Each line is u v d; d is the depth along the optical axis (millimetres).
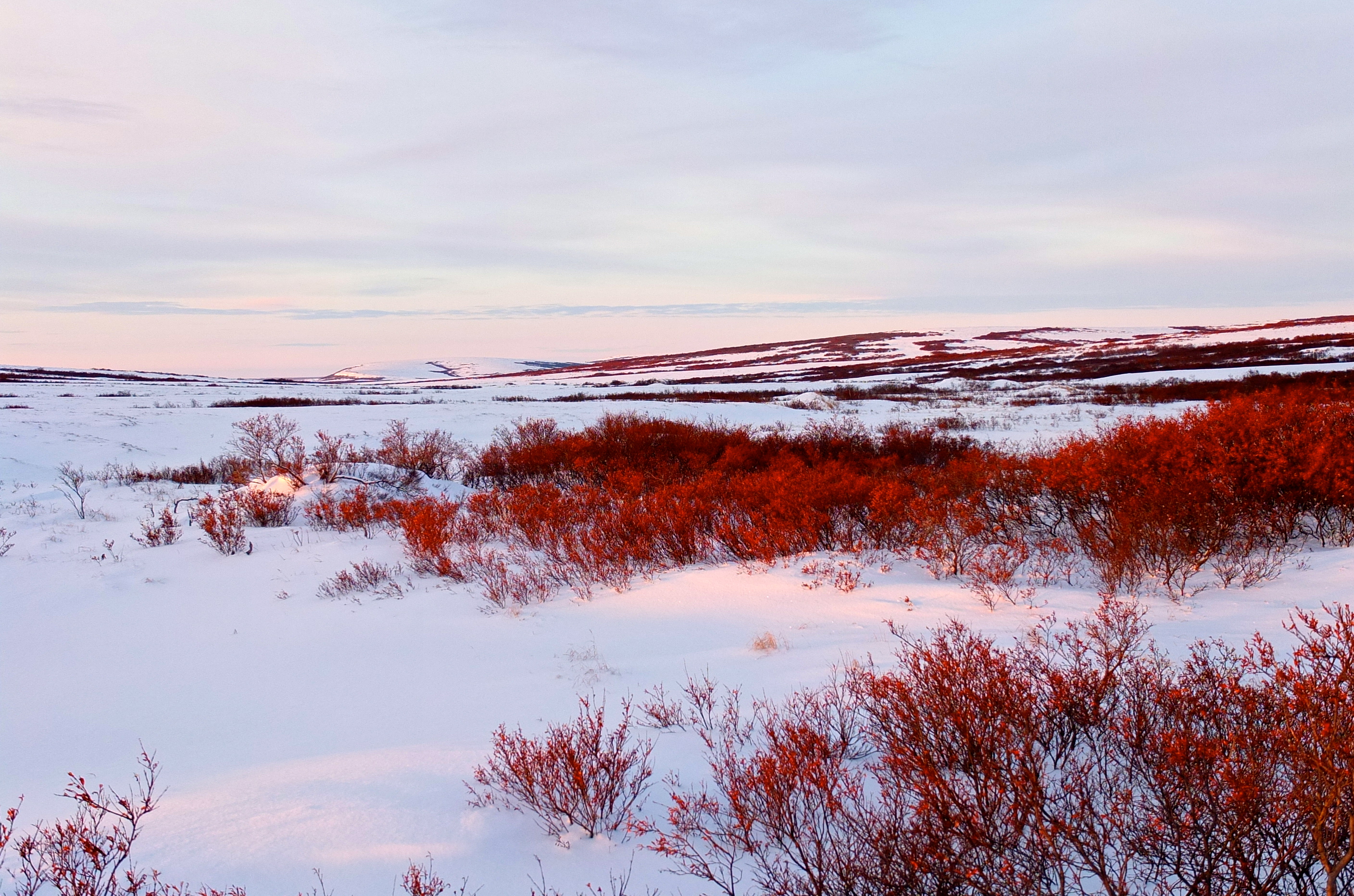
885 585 6148
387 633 6223
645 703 4211
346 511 10844
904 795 2701
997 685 2988
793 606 5836
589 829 2789
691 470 14414
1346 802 2127
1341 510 6082
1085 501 7594
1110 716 3102
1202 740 2533
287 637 6320
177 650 6184
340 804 3092
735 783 2848
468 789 3221
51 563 8734
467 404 33312
